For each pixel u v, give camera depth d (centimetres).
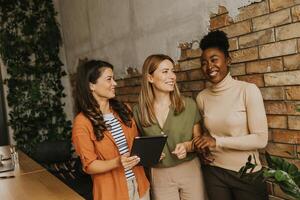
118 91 417
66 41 581
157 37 319
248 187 204
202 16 256
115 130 212
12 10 559
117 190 206
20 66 564
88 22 479
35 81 576
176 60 294
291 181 128
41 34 573
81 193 363
